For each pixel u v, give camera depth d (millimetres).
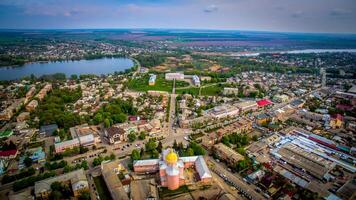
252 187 170875
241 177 182625
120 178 177500
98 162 197000
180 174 173375
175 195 162125
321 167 187625
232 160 196250
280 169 187500
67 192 161125
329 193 161375
